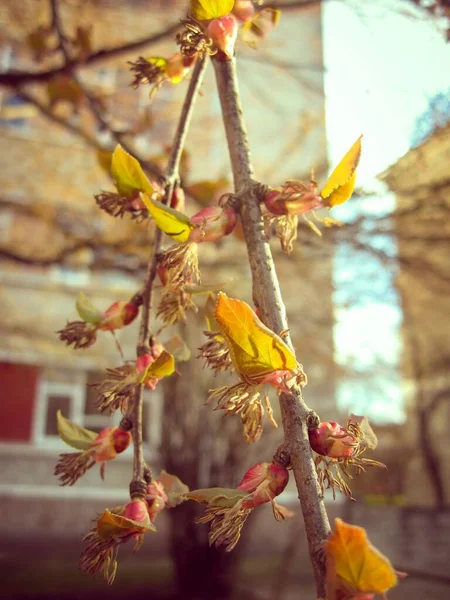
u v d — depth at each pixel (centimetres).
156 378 97
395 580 54
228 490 74
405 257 418
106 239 480
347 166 89
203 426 682
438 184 311
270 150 618
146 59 130
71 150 647
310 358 797
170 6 450
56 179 663
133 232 452
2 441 1046
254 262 87
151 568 843
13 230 670
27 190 677
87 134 399
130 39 461
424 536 854
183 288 96
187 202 301
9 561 848
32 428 1063
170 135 500
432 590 654
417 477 1430
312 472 69
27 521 1015
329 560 55
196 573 664
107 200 108
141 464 92
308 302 621
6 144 711
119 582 742
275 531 982
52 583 725
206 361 90
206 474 671
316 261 518
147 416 948
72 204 648
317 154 513
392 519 994
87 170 654
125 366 104
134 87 131
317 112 514
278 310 82
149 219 111
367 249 400
